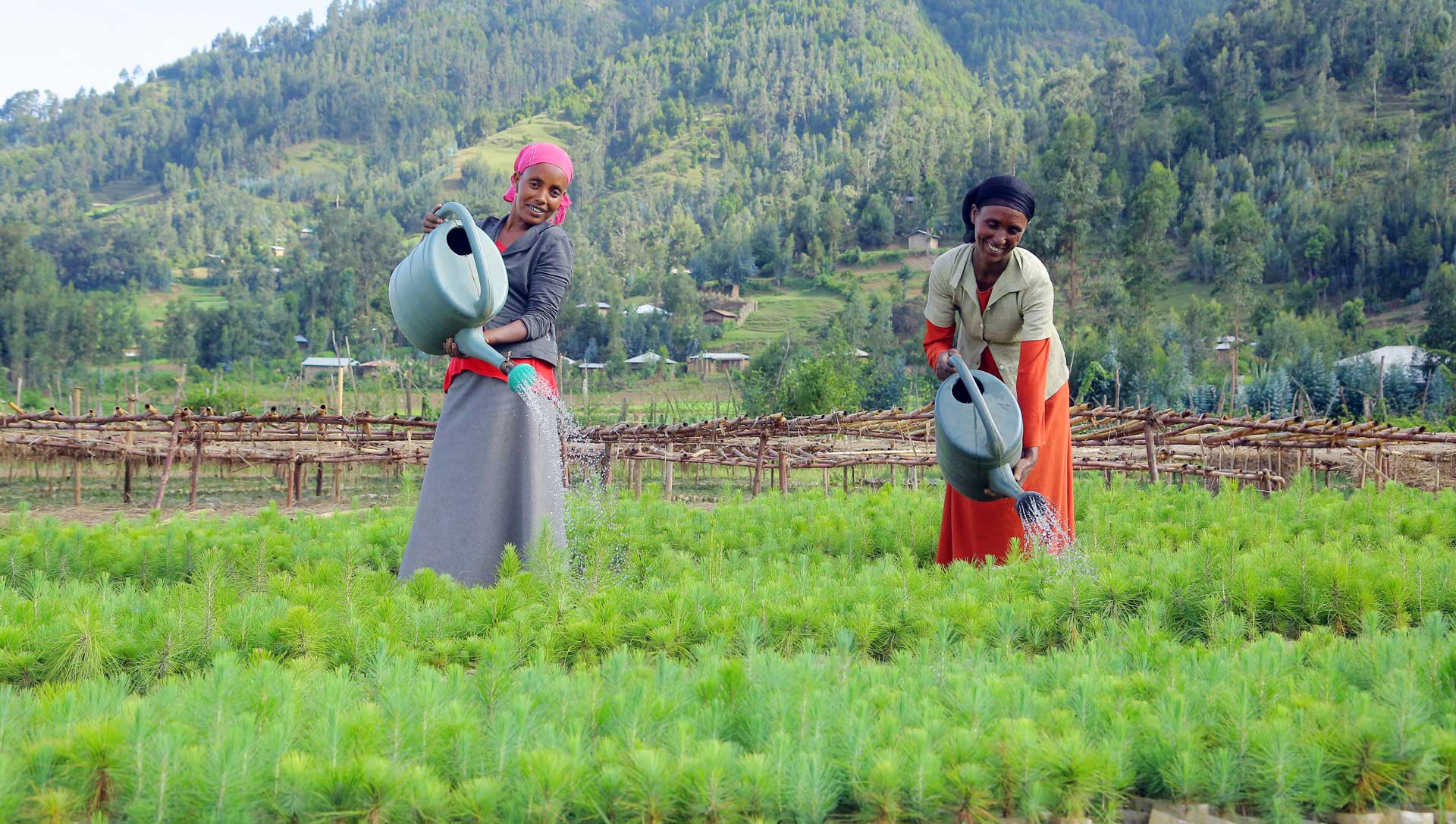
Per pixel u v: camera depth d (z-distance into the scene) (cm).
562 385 6794
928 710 298
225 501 1370
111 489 1538
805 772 257
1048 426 585
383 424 1149
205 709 288
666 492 1448
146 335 10294
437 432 541
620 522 671
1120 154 11150
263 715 289
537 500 532
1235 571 461
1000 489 514
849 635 381
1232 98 12025
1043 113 12581
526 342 536
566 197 558
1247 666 338
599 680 322
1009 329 569
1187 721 293
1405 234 9169
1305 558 457
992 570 508
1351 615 436
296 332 10444
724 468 1964
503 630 404
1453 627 423
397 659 344
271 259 16762
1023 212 552
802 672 330
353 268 10775
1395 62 12762
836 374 3161
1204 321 6731
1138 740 291
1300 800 271
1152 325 6550
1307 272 9462
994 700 309
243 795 247
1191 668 346
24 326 7869
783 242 12744
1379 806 273
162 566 556
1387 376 4103
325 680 316
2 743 269
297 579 486
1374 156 11050
